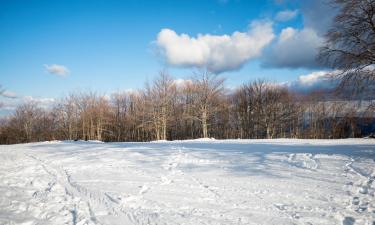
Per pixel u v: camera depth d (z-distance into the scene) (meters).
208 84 35.03
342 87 14.95
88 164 11.69
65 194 7.53
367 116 16.19
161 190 7.70
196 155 13.08
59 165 11.71
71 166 11.38
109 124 48.72
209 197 7.02
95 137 47.97
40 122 54.41
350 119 17.23
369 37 13.66
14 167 11.48
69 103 49.53
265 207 6.26
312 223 5.43
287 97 43.50
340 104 16.38
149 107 37.69
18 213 6.14
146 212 6.07
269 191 7.38
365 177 8.31
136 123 46.78
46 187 8.38
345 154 11.50
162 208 6.30
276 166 10.17
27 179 9.33
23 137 52.94
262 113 43.53
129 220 5.67
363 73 14.02
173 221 5.55
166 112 36.84
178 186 8.07
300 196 6.95
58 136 52.47
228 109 45.59
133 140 48.78
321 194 7.06
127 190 7.75
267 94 44.06
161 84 36.56
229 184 8.15
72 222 5.63
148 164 11.48
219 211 6.06
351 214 5.81
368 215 5.74
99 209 6.32
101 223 5.53
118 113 51.56
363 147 13.87
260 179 8.59
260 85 44.62
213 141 22.52
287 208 6.18
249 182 8.30
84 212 6.13
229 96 47.09
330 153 11.95
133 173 9.89
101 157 13.41
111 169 10.63
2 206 6.59
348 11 14.07
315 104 45.16
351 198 6.75
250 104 45.94
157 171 10.13
